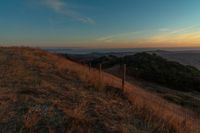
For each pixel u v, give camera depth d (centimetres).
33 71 1064
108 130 505
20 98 629
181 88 2912
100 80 1027
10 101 598
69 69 1251
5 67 1057
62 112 561
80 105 614
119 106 702
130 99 826
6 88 710
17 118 502
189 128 653
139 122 591
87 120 527
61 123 503
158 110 726
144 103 791
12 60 1295
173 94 2394
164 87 2956
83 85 926
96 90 877
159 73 3534
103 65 4550
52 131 457
